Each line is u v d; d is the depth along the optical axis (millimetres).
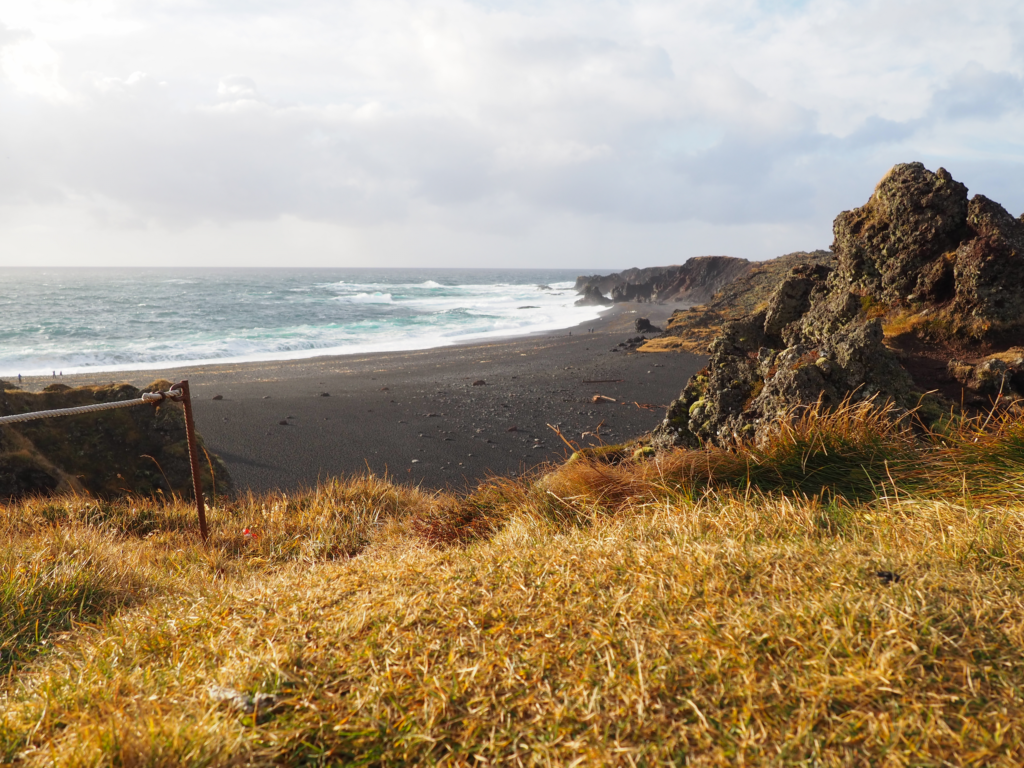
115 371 27312
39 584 3543
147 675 2039
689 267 87688
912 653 1595
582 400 19531
